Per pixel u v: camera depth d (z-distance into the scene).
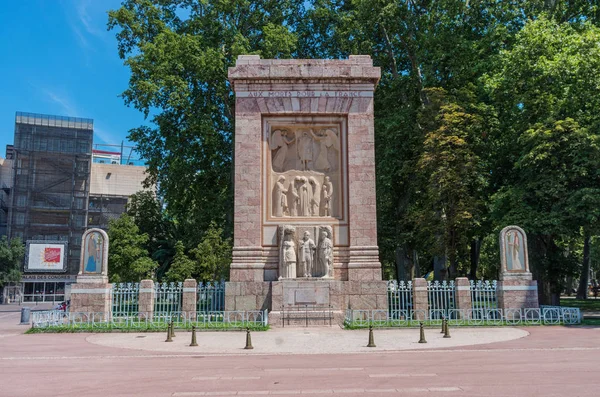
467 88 38.62
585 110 34.41
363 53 43.62
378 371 14.29
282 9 48.72
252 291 28.11
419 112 38.50
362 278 28.23
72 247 79.56
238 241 28.77
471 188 37.50
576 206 29.31
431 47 40.56
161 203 56.16
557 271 35.94
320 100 29.98
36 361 16.75
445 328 22.30
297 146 30.48
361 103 29.98
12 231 76.88
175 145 44.03
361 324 25.53
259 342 20.97
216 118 47.66
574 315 26.81
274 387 12.31
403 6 42.66
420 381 12.81
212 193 46.38
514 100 35.34
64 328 25.16
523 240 28.36
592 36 31.84
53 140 80.38
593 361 15.67
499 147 38.09
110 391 12.12
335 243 29.14
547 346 19.12
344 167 29.84
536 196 32.06
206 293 29.28
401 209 43.00
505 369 14.42
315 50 50.16
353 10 45.44
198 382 13.05
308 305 27.20
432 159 35.22
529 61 33.50
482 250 65.00
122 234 44.59
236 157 29.42
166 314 27.91
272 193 29.92
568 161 31.48
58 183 79.56
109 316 27.66
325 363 15.82
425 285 27.73
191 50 42.78
